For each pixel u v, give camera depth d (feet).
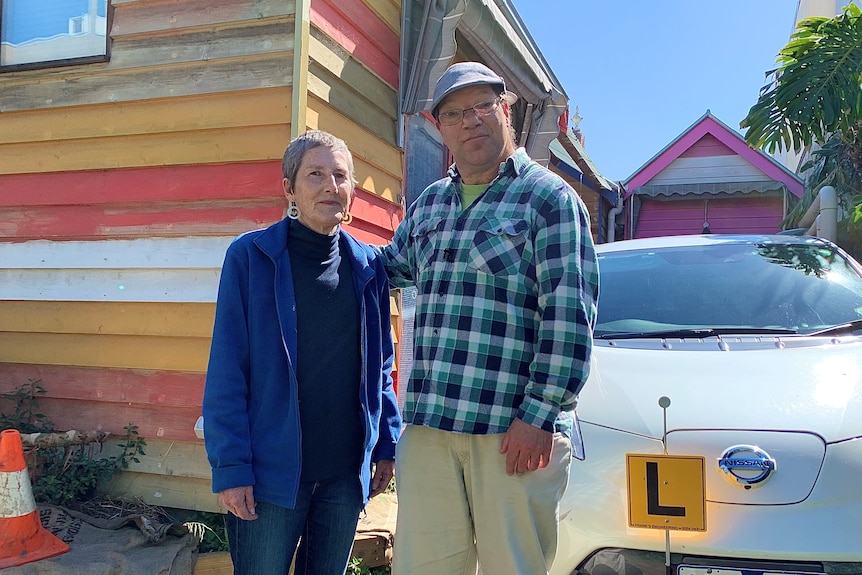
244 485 6.36
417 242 7.07
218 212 11.39
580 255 6.14
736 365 8.09
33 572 8.91
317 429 6.83
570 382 5.99
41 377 12.30
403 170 15.12
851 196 19.86
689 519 6.32
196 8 11.58
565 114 23.90
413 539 6.64
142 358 11.69
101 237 12.05
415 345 6.83
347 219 7.23
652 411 7.42
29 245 12.50
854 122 17.60
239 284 6.76
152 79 11.78
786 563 6.23
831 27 17.43
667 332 9.44
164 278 11.62
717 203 43.14
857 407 7.08
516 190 6.50
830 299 9.72
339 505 7.19
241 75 11.27
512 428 6.11
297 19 11.01
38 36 12.73
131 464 11.59
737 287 10.19
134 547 9.60
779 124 18.20
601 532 6.73
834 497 6.38
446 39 14.44
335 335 6.97
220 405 6.44
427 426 6.47
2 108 12.66
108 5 12.06
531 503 6.22
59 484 10.95
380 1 13.99
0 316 12.64
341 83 12.45
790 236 11.87
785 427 6.90
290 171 7.04
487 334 6.27
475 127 6.58
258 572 6.62
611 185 40.01
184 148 11.55
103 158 12.02
